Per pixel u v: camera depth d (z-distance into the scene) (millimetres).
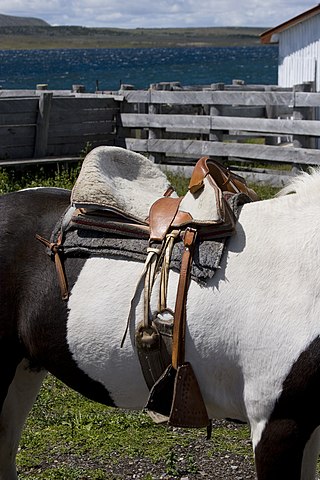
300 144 10281
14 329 3111
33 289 3043
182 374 2789
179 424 2836
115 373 2932
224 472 3965
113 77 69812
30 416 4543
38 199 3291
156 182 3336
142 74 76062
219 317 2736
